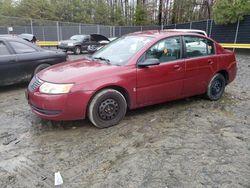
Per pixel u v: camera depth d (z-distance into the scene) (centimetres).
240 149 381
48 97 413
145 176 315
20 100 623
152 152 370
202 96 618
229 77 622
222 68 598
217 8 1977
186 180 306
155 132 435
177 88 523
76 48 1964
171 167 332
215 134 430
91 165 341
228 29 1973
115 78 442
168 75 502
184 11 3509
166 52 506
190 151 373
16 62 693
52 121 480
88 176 318
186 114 519
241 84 811
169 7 3581
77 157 361
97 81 427
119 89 460
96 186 299
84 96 418
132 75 458
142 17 3584
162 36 508
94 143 398
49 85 420
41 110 431
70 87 412
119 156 361
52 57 761
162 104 576
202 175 316
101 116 441
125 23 3747
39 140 412
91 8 3594
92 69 448
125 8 3959
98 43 2112
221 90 618
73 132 436
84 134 428
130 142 400
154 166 335
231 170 327
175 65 510
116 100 451
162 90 501
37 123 476
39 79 445
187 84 538
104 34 2738
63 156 364
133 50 490
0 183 309
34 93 433
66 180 311
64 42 1983
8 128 459
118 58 489
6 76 686
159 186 296
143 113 520
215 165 337
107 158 356
